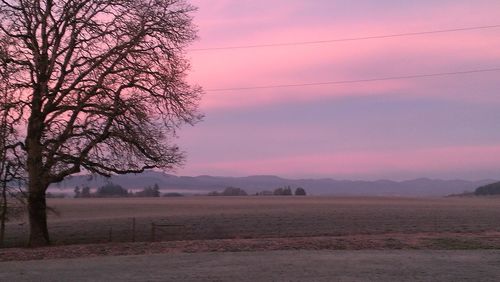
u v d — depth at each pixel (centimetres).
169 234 3509
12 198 2402
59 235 3516
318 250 1769
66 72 2372
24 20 2345
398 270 1333
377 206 8519
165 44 2478
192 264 1450
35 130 2348
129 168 2523
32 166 2355
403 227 3981
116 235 3472
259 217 5481
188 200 11756
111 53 2350
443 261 1499
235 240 2112
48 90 2334
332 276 1241
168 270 1347
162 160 2531
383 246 1883
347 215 5800
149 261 1522
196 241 2070
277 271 1315
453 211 6750
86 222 4941
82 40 2380
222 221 4884
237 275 1259
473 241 2028
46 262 1532
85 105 2339
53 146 2314
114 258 1603
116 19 2400
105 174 2461
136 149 2464
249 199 12756
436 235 2409
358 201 11362
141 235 3453
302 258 1558
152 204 9338
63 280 1214
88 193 14038
